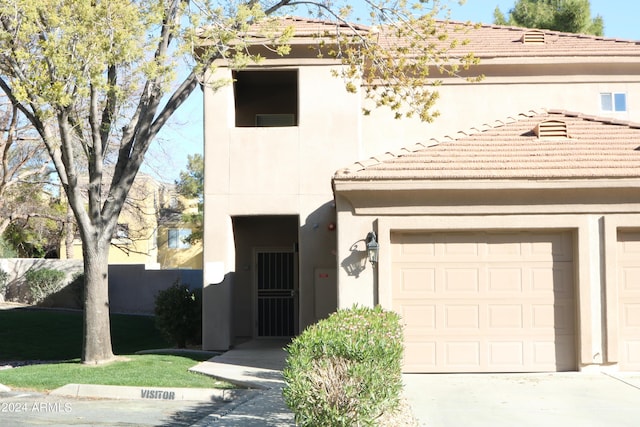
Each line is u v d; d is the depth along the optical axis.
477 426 10.12
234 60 15.70
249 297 21.59
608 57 19.25
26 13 13.20
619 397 11.88
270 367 15.51
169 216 40.38
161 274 31.95
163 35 15.70
